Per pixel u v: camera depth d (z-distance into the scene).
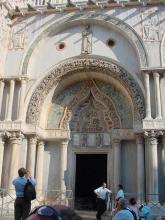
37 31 22.75
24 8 23.08
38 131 21.28
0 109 21.30
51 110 22.98
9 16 23.12
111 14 22.06
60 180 21.31
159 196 18.25
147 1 21.56
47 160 22.16
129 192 20.23
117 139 21.38
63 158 21.78
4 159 20.52
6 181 20.03
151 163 18.50
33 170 20.64
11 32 23.05
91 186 23.42
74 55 22.09
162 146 19.06
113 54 21.69
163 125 18.92
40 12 22.91
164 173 18.61
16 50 22.56
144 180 19.28
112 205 19.23
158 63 20.41
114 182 20.52
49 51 22.58
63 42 22.56
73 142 22.58
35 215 2.76
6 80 21.75
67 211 2.74
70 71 21.94
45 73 21.95
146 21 21.48
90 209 22.75
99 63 21.52
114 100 22.48
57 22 22.59
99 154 22.39
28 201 8.80
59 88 22.89
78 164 22.72
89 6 22.23
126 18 21.81
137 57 21.02
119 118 21.92
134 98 20.45
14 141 20.38
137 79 20.67
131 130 21.38
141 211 11.91
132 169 20.72
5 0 22.27
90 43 22.17
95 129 22.64
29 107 21.38
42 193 21.17
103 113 22.78
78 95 23.17
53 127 22.62
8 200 18.84
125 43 21.78
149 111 19.47
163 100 19.97
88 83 23.20
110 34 22.19
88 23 22.53
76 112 23.27
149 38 21.03
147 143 19.23
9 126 20.55
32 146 20.88
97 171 23.44
